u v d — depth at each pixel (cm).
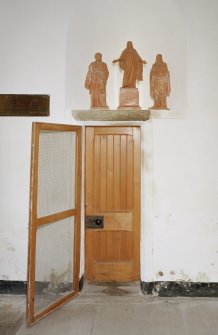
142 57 397
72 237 382
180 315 336
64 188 371
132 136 411
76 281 379
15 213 391
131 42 396
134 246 412
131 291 391
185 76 385
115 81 401
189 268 379
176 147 381
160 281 381
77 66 401
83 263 406
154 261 382
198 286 378
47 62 390
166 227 381
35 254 329
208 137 378
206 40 380
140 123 392
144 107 396
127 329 310
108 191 414
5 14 392
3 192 392
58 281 372
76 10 390
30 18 391
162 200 381
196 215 379
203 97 379
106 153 413
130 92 391
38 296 339
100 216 413
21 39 390
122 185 412
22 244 391
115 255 416
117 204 413
